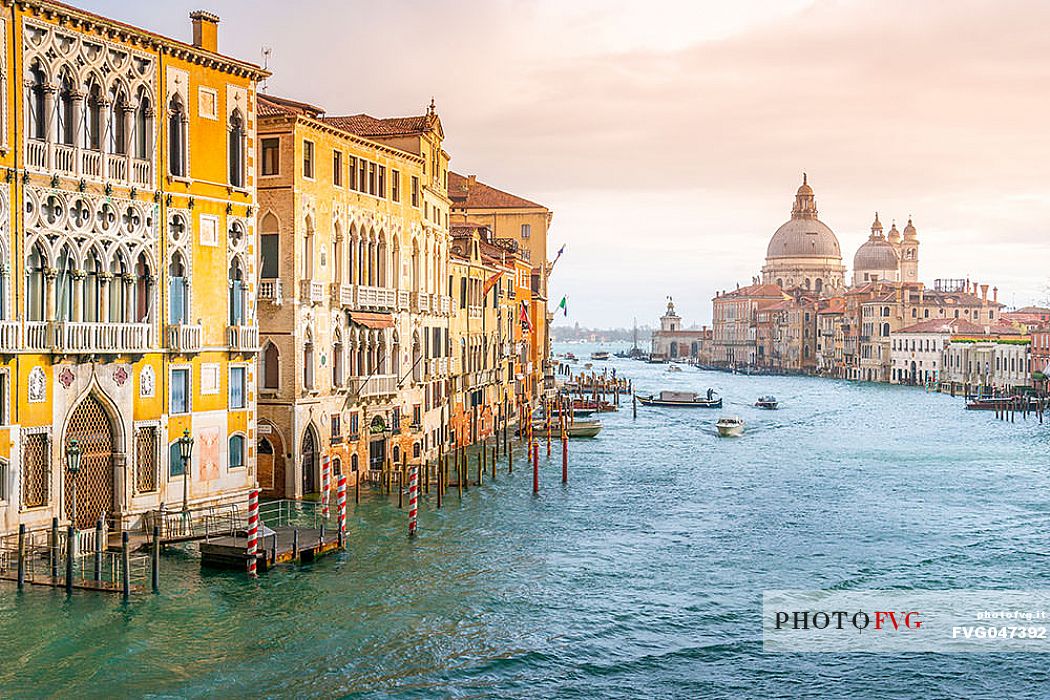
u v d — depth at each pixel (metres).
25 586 30.22
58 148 32.06
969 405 120.38
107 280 33.78
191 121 36.59
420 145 55.03
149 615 29.22
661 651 29.14
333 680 25.98
